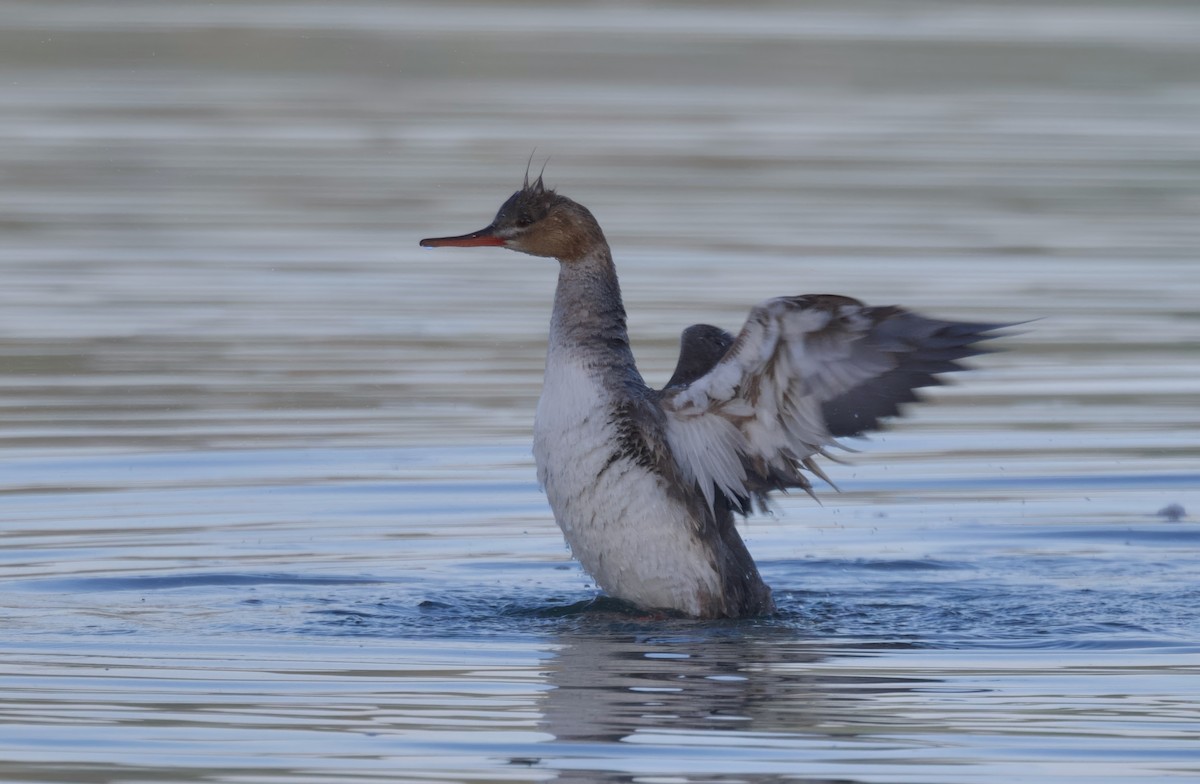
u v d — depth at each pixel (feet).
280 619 36.35
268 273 70.69
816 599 39.01
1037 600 38.78
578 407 37.27
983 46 130.52
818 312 33.06
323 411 53.47
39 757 27.48
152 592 38.32
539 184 39.47
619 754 27.81
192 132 99.04
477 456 49.85
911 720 29.66
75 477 47.01
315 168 90.27
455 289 69.51
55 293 66.85
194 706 30.17
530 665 33.04
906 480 48.80
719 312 62.95
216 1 139.23
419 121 102.99
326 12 137.59
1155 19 143.95
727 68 121.39
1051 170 91.50
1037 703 30.68
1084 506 46.39
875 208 82.53
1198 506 46.24
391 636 35.19
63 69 115.44
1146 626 36.40
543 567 41.24
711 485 36.24
